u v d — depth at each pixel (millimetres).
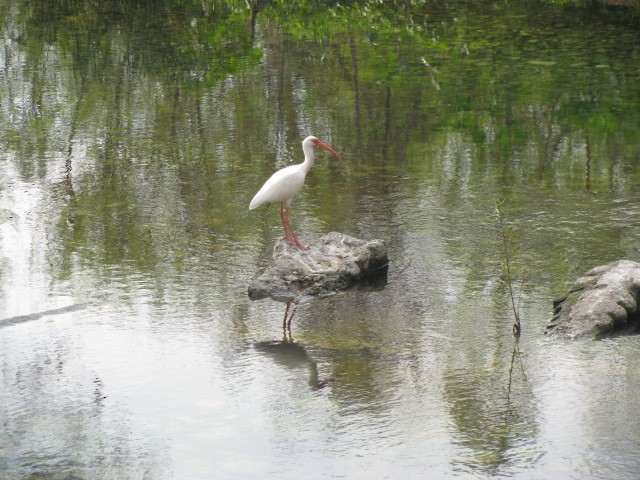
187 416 8961
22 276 12594
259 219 14852
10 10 35156
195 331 10906
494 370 9695
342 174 17141
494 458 8039
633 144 18812
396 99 22531
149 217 15000
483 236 13875
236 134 19812
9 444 8477
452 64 25938
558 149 18594
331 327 10977
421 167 17516
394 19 32969
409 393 9258
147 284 12352
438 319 11094
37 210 15344
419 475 7801
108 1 37125
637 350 10070
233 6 35781
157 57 27438
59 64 26594
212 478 7863
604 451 8086
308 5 35844
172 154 18484
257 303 11750
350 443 8375
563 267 12555
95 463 8133
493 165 17578
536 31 30234
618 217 14539
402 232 14117
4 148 18969
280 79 24656
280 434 8570
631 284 11156
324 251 12812
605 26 30812
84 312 11461
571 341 10336
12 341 10672
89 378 9781
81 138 19641
